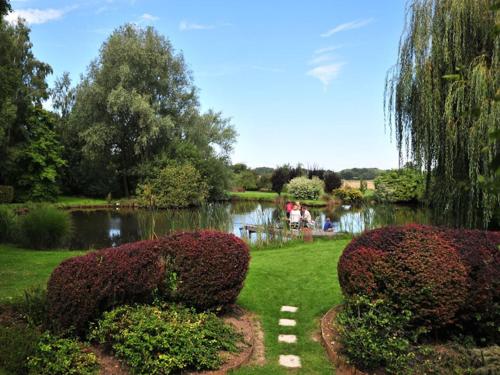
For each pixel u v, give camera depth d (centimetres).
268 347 453
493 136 169
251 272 765
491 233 469
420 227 459
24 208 2369
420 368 379
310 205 3044
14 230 1230
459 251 423
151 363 365
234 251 509
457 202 926
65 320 404
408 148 1020
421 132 964
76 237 1589
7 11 1034
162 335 393
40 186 3120
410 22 991
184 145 3297
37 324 429
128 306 434
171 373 381
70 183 3731
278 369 402
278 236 1200
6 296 577
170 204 2991
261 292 641
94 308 411
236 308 566
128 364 377
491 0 840
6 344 366
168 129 3112
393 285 419
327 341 453
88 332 416
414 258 415
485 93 802
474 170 824
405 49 1000
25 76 3156
